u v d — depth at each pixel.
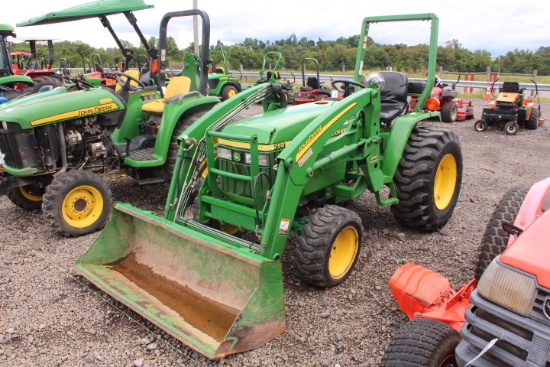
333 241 3.47
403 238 4.57
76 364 2.85
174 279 3.51
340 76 19.91
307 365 2.81
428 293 2.73
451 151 4.61
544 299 1.74
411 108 5.26
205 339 2.85
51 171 4.96
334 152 3.80
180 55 23.33
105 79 11.35
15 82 10.40
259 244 3.31
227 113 4.05
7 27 10.34
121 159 5.37
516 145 8.98
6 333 3.14
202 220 3.87
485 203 5.58
